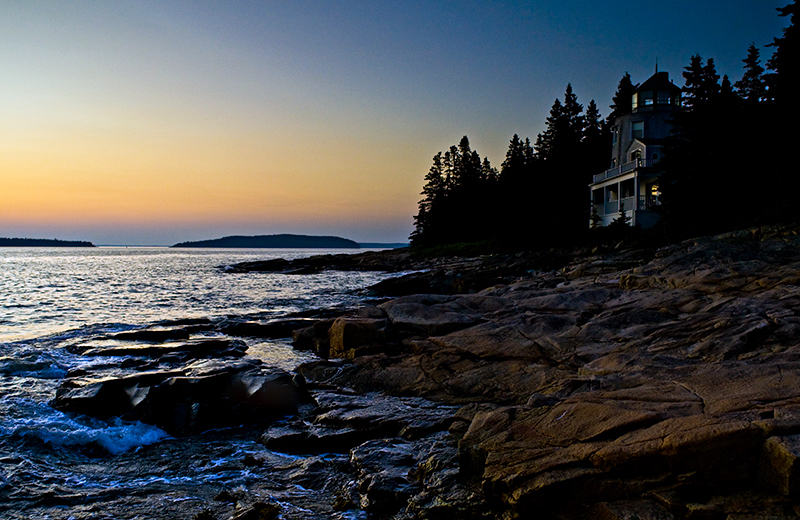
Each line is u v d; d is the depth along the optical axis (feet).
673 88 150.00
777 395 20.40
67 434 30.63
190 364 41.98
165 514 22.36
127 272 232.73
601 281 71.31
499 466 20.21
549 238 151.64
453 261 185.68
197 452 30.17
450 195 272.51
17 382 40.37
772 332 35.37
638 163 132.26
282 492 24.32
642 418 20.20
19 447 29.43
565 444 20.61
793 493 15.64
